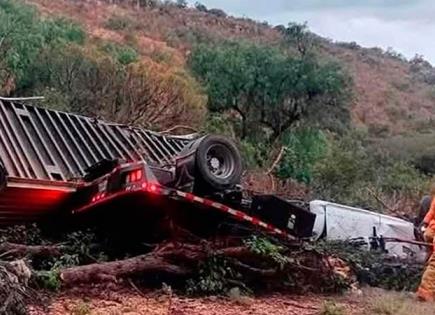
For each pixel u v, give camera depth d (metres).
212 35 53.53
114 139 9.49
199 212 7.20
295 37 33.78
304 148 25.91
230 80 27.55
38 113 8.74
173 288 6.80
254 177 16.69
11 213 7.52
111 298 6.03
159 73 19.52
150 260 6.63
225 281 6.79
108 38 38.19
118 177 7.07
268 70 27.77
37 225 7.84
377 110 63.00
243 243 7.19
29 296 5.30
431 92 74.94
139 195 6.92
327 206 9.49
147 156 9.72
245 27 66.12
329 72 28.19
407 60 92.00
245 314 5.93
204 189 7.05
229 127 23.70
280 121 27.84
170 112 19.06
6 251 6.42
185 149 7.19
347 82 29.27
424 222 9.40
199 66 29.17
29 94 18.97
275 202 7.53
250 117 27.73
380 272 8.89
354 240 9.29
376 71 79.81
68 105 16.98
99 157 9.04
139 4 57.19
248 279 7.07
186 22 58.25
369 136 46.62
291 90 27.75
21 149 8.02
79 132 9.09
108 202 7.20
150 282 6.75
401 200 18.53
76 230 7.80
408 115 63.56
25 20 24.84
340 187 19.78
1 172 7.04
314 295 7.42
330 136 29.20
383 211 15.66
